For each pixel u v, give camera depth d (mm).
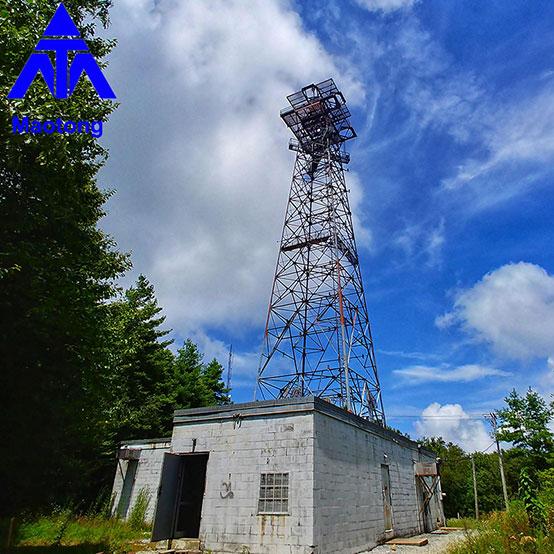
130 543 15078
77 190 11906
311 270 25125
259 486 13789
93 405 13172
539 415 33062
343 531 14062
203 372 46156
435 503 25969
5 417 10297
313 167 29281
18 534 13641
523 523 12602
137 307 36938
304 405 14094
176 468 15492
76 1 11883
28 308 9805
